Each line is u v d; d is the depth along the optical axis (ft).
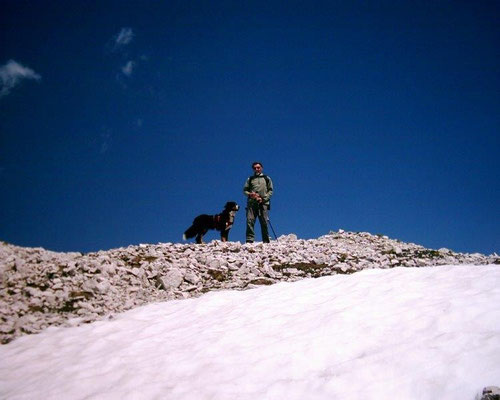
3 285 29.60
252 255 36.81
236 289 29.78
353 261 35.65
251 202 42.96
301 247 40.09
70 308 27.37
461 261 35.19
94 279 29.86
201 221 46.29
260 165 43.42
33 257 34.65
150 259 35.06
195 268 33.81
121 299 28.68
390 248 41.91
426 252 39.37
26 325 25.25
